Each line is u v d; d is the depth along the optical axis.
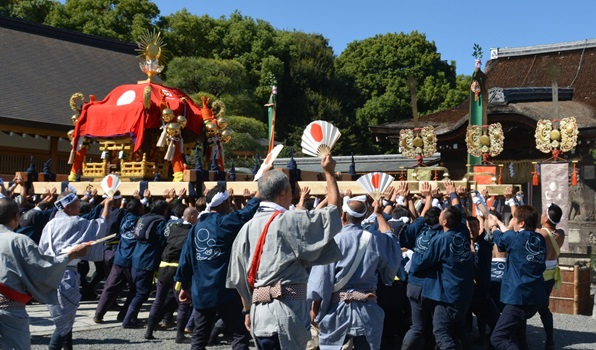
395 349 7.77
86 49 29.12
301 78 45.44
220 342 8.06
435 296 6.21
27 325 4.51
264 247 4.21
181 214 8.48
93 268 16.20
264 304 4.20
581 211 16.48
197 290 5.78
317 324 5.20
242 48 43.19
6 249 4.43
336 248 4.28
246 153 26.03
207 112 11.93
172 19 40.47
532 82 24.00
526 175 17.33
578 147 16.66
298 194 7.73
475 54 13.83
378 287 7.57
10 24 26.95
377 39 49.69
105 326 8.86
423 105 45.22
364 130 45.00
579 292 11.26
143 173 11.02
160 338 8.14
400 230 6.89
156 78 29.53
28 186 10.89
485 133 11.17
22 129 19.88
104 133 11.22
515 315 6.36
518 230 6.54
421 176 8.71
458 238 6.23
